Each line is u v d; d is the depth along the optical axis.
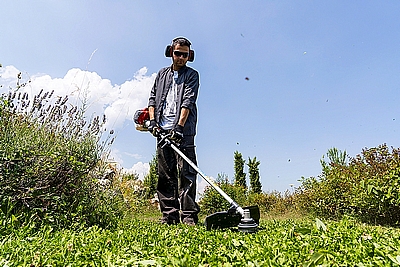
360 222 5.70
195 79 4.29
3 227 2.46
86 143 3.83
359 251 1.56
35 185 3.06
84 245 1.97
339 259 1.49
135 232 2.73
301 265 1.44
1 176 2.82
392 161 5.80
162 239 2.32
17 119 3.48
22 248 1.84
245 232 2.53
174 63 4.36
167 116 4.33
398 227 5.13
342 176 6.71
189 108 4.06
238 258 1.55
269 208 11.52
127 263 1.52
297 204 8.71
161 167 4.21
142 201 9.67
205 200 9.67
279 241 1.92
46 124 3.70
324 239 1.86
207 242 2.08
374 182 5.49
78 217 3.29
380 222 5.43
